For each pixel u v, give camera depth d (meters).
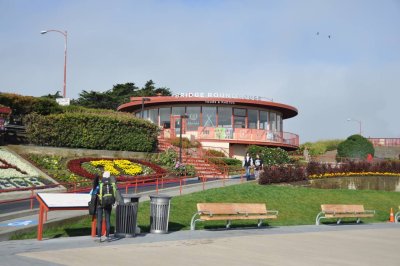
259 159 33.03
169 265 10.05
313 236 16.70
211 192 24.06
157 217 15.27
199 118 46.56
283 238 15.62
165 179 29.05
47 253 10.84
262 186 27.27
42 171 26.92
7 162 26.88
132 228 14.10
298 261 11.37
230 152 45.09
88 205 13.36
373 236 17.62
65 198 13.38
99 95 76.88
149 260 10.52
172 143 40.50
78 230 15.16
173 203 20.75
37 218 16.48
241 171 35.28
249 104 47.31
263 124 49.12
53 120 31.34
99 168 29.56
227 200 22.72
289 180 29.81
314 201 25.89
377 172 34.47
